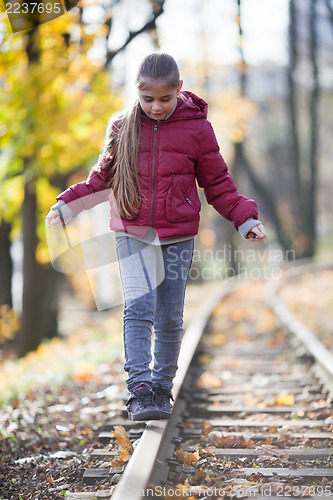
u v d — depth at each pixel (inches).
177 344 216.8
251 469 200.7
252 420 276.5
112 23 613.9
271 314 664.4
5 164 607.8
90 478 197.8
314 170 1694.1
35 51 546.0
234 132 967.0
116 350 516.4
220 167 205.0
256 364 419.2
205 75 945.5
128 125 195.5
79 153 562.9
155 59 188.2
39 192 654.5
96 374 412.2
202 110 203.5
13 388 383.9
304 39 1558.8
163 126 196.2
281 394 317.7
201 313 611.2
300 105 2022.6
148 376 199.5
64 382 391.9
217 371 397.1
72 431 272.8
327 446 232.5
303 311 710.5
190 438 246.5
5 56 531.8
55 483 203.0
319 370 364.5
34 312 691.4
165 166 195.3
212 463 208.8
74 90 576.1
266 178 2304.4
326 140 2143.2
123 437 211.2
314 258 1678.2
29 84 533.6
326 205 2405.3
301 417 284.7
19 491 199.8
